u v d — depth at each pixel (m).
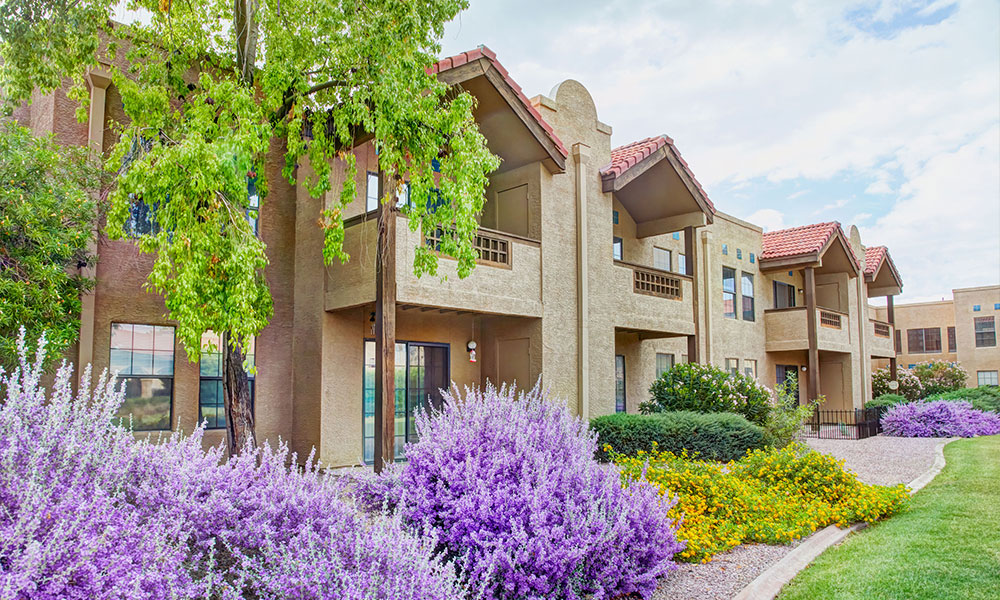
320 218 9.83
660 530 5.86
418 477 5.87
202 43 8.80
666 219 17.84
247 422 9.02
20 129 7.98
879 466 13.38
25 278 7.54
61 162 8.35
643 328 15.41
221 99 7.79
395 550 4.14
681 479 8.38
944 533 7.63
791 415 14.58
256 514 4.37
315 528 4.51
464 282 11.34
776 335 23.39
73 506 3.42
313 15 8.44
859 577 6.17
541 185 13.13
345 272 11.21
